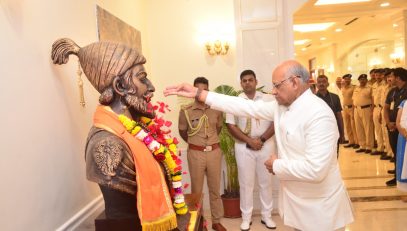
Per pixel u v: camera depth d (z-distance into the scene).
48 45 1.64
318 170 1.61
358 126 7.19
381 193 4.32
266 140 3.42
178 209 1.51
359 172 5.38
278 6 3.94
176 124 4.24
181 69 4.24
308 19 6.79
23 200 1.38
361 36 9.26
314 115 1.67
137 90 1.38
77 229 1.82
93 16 2.24
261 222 3.63
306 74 1.77
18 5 1.41
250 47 3.98
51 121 1.63
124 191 1.24
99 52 1.35
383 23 7.88
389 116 4.71
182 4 4.21
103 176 1.21
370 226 3.37
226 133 3.71
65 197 1.74
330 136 1.65
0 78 1.27
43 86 1.57
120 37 2.79
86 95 2.05
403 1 5.84
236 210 3.79
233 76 4.24
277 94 1.79
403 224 3.38
